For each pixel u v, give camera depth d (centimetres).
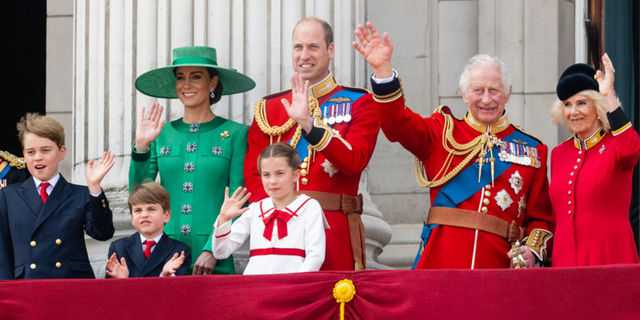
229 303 1809
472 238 2123
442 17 3469
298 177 2048
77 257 2106
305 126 2020
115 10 2702
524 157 2194
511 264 2086
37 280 1823
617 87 3394
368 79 3016
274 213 1992
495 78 2169
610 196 2059
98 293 1814
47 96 3794
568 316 1783
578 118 2125
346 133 2158
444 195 2178
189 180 2261
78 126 2755
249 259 2183
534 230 2155
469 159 2173
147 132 2230
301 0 2636
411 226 3362
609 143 2092
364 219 2758
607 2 3456
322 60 2219
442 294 1798
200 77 2320
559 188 2133
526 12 3384
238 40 2597
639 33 3391
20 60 3981
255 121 2267
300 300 1809
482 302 1792
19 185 2152
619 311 1781
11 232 2098
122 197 2588
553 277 1795
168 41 2636
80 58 2797
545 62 3369
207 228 2228
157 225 2153
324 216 2031
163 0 2650
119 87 2673
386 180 3409
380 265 2784
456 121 2231
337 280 1823
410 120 2136
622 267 1797
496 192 2161
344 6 2719
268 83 2592
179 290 1814
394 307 1803
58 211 2114
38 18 3966
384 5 3488
